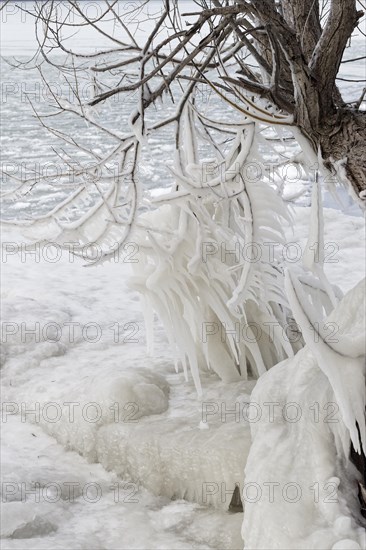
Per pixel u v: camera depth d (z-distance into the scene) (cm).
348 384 262
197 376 400
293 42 267
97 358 503
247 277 356
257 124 345
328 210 837
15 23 3114
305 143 293
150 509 362
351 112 287
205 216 385
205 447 358
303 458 292
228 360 423
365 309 291
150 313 435
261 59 302
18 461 404
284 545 271
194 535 340
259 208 357
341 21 265
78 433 408
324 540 265
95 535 341
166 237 397
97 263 323
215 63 325
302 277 421
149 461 374
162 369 463
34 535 340
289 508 279
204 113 406
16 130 1391
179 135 329
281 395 318
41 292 638
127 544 335
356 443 263
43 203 935
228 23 284
